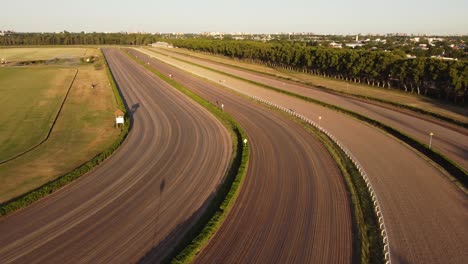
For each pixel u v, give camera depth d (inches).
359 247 827.4
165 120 1924.2
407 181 1197.7
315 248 824.9
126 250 818.2
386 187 1149.7
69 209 990.4
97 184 1147.9
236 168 1277.1
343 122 1929.1
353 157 1402.6
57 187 1100.5
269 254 801.6
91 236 868.6
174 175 1220.5
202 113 2073.1
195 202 1037.2
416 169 1301.7
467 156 1434.5
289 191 1102.4
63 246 829.2
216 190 1111.6
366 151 1483.8
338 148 1502.2
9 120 1884.8
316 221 936.9
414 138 1608.0
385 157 1418.6
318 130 1766.7
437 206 1033.5
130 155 1406.3
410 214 986.1
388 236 879.1
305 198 1059.3
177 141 1578.5
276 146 1520.7
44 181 1165.1
